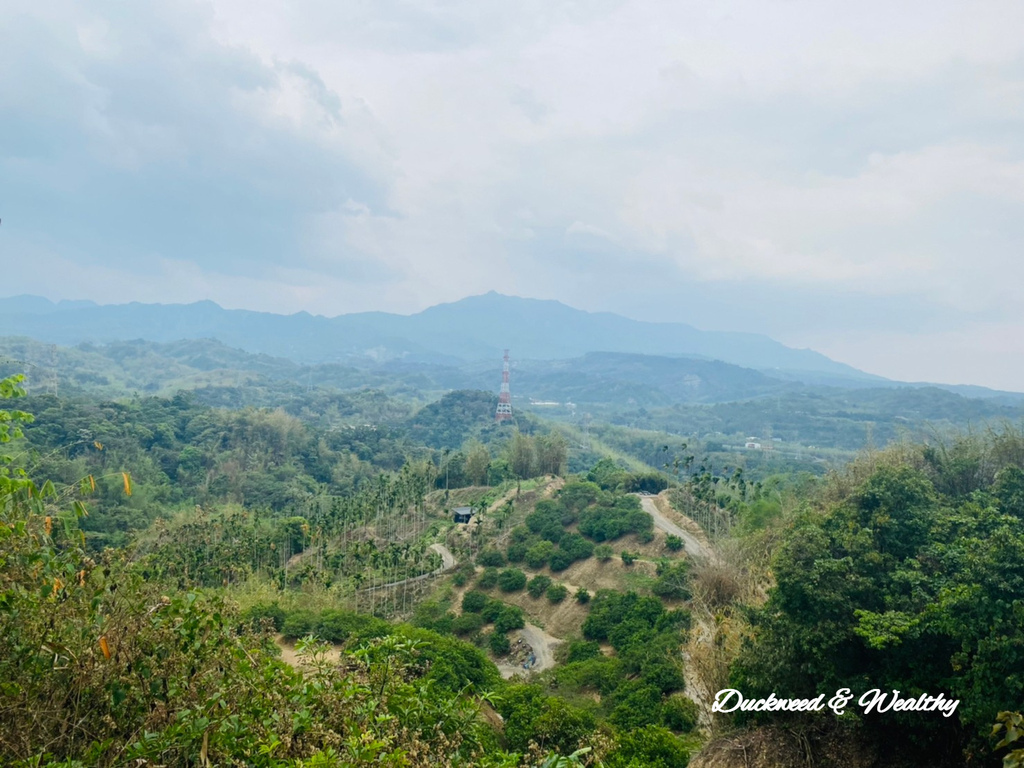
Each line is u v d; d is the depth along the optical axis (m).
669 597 48.28
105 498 74.06
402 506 82.25
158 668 7.93
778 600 20.95
